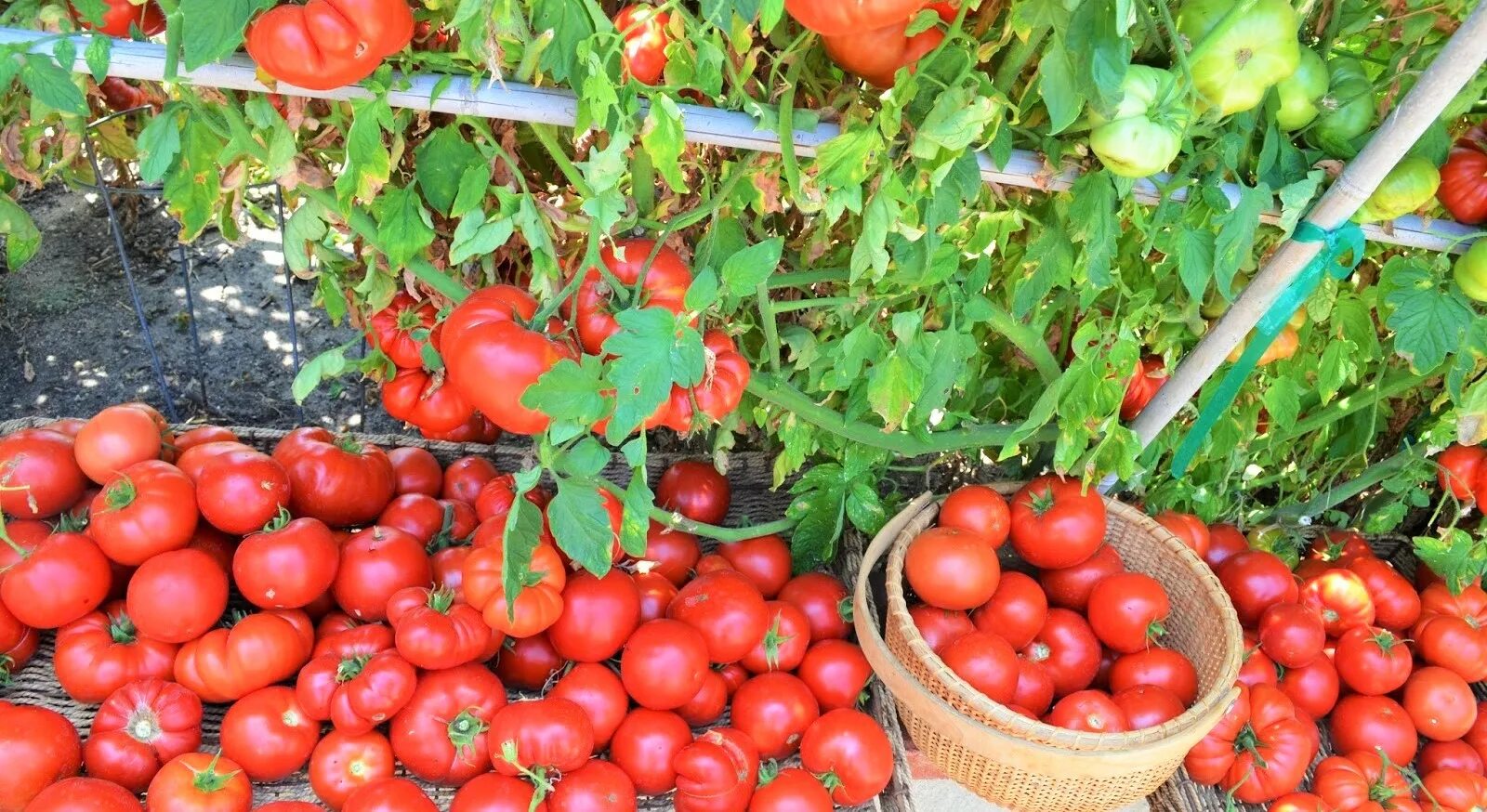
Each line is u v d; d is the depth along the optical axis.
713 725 1.62
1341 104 1.30
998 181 1.28
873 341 1.46
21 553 1.48
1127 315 1.54
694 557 1.80
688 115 1.15
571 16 1.05
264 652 1.44
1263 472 2.20
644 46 1.10
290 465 1.68
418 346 1.47
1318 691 1.77
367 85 1.07
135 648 1.48
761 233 1.43
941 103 1.10
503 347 1.07
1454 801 1.68
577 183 1.24
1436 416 2.06
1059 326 1.79
